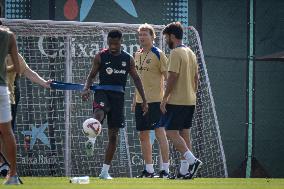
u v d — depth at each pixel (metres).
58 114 45.56
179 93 31.59
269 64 46.91
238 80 46.78
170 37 32.03
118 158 45.50
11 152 26.03
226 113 46.75
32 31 43.78
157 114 36.88
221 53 46.59
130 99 46.72
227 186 26.72
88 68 46.12
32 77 33.25
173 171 45.34
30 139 45.34
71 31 44.28
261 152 46.88
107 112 32.56
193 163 31.83
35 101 45.50
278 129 47.00
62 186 25.05
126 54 32.56
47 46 45.91
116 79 32.31
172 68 31.44
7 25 42.16
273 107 47.03
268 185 28.42
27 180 31.81
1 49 25.47
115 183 28.16
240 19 46.69
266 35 46.78
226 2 46.53
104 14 45.97
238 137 46.84
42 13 45.50
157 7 46.22
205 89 45.94
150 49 37.12
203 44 46.53
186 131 33.16
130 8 46.16
